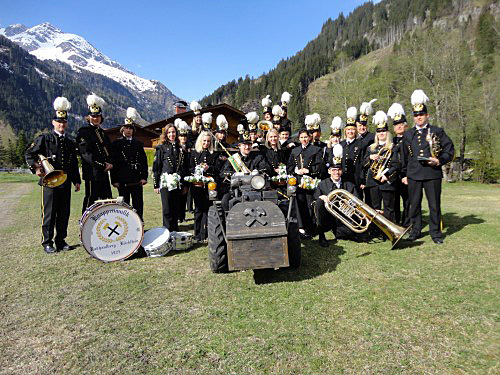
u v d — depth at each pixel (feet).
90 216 15.65
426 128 17.37
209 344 8.98
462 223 21.39
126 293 12.37
